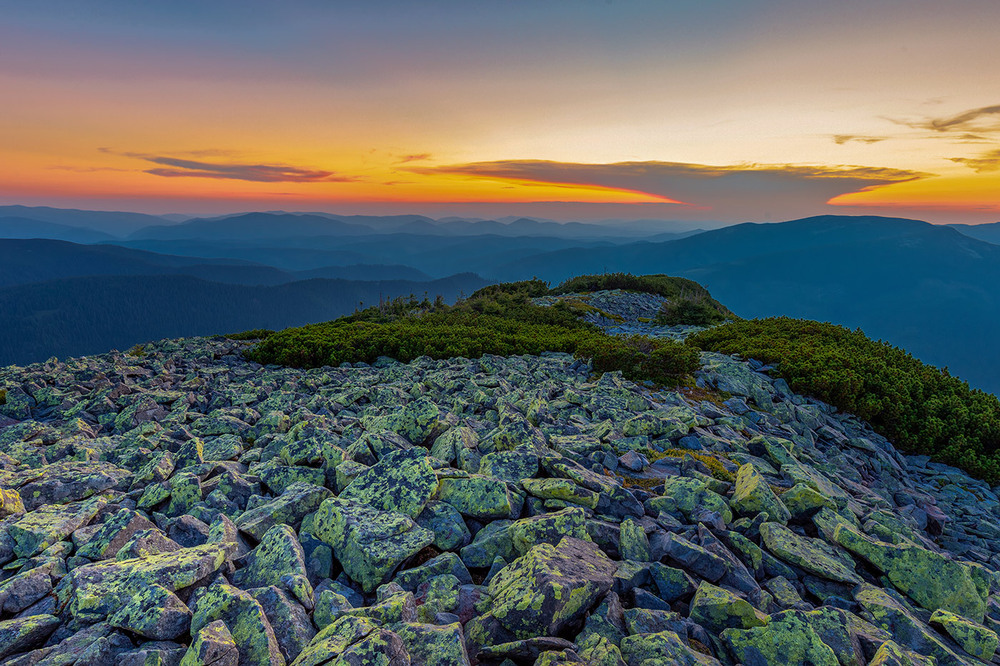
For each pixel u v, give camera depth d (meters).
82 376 15.66
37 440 9.73
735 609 4.62
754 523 6.55
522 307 45.06
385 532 5.44
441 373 16.05
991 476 12.58
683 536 6.09
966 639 4.87
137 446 9.03
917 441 13.89
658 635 4.16
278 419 10.69
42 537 5.47
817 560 5.80
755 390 14.70
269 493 7.22
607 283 63.19
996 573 7.14
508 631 4.24
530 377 15.72
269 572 4.90
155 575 4.50
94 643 3.81
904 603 5.52
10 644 3.99
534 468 7.27
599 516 6.39
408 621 4.32
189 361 20.94
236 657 3.67
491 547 5.64
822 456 11.31
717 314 44.81
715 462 8.83
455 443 8.19
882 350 20.78
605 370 16.14
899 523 7.54
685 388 14.70
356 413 12.61
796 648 4.22
